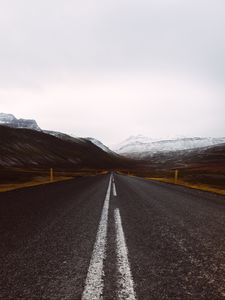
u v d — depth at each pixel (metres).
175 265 3.55
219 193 15.42
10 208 8.31
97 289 2.78
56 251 4.08
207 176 40.59
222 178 35.75
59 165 138.88
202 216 7.49
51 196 11.89
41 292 2.70
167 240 4.85
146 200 11.09
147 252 4.11
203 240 4.89
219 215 7.71
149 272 3.29
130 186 19.81
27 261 3.61
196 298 2.64
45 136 199.75
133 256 3.90
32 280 2.99
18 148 136.12
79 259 3.72
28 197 11.34
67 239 4.80
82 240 4.75
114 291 2.75
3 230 5.43
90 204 9.62
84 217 7.05
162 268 3.43
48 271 3.26
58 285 2.86
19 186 18.08
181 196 13.00
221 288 2.88
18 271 3.25
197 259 3.82
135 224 6.26
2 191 14.06
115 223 6.33
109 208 8.72
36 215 7.18
